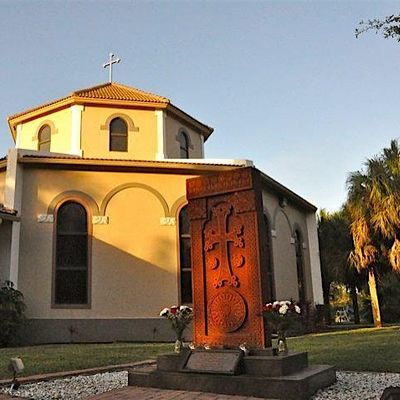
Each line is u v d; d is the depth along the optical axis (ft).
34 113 65.82
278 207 68.74
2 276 49.39
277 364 19.75
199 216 25.79
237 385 19.63
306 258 76.38
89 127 62.85
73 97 62.80
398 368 27.09
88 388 22.03
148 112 65.46
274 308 22.08
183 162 56.39
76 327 50.78
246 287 23.32
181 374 21.06
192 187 26.50
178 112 67.82
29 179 53.42
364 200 68.74
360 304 114.32
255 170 24.91
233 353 20.72
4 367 28.27
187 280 54.65
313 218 79.20
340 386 21.71
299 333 61.16
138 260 53.72
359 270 72.43
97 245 53.16
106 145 62.64
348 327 76.38
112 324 51.52
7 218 49.29
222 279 24.16
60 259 52.49
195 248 25.52
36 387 22.33
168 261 54.29
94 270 52.49
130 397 19.38
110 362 30.89
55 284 51.47
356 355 33.01
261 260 23.41
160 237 54.80
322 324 72.08
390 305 100.07
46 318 50.37
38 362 30.58
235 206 24.73
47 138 65.16
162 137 64.54
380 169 67.82
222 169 56.90
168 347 41.65
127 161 54.80
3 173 55.77
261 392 19.13
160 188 56.24
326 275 91.30
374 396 19.33
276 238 66.33
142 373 22.03
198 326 24.23
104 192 54.75
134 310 52.34
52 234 52.47
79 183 54.44
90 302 51.62
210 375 20.38
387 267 71.97
